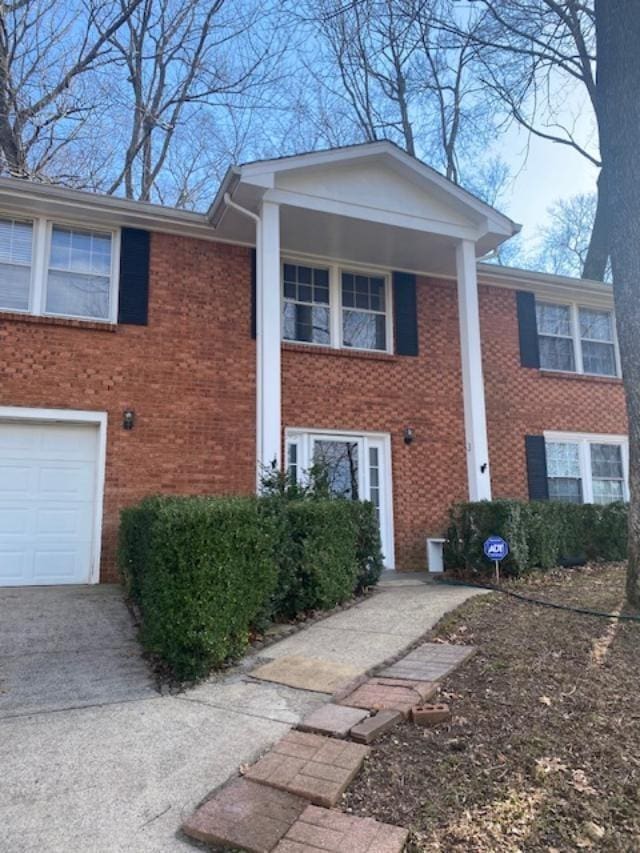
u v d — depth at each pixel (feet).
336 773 10.61
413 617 20.51
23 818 9.50
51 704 14.03
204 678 15.61
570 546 30.86
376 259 35.53
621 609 19.90
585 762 11.00
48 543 27.55
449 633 18.44
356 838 8.98
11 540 27.12
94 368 28.91
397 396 35.47
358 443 34.40
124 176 56.80
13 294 28.48
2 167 48.24
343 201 29.86
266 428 26.12
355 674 15.47
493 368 38.34
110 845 8.91
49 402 27.94
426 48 44.86
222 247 32.35
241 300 32.24
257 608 17.99
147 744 11.94
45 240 29.25
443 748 11.60
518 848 8.93
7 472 27.50
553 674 14.75
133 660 17.08
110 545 27.99
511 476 37.55
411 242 33.22
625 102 22.54
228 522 16.61
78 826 9.33
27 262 28.89
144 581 18.67
